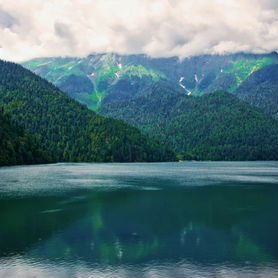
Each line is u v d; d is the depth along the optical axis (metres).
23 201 86.19
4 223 64.81
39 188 109.00
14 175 152.50
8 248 51.41
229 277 42.56
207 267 45.22
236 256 48.91
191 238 56.56
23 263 46.16
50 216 70.19
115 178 144.62
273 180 140.50
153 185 119.81
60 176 150.88
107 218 68.94
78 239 55.56
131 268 44.69
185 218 69.50
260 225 64.69
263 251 50.91
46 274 43.00
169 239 55.88
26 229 60.97
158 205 82.38
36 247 51.78
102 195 96.00
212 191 105.38
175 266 45.41
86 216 70.44
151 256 48.56
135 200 88.62
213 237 57.06
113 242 54.28
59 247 51.81
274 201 88.62
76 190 105.12
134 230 60.62
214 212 75.06
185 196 95.56
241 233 59.47
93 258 47.78
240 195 98.00
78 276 42.53
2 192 100.00
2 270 44.06
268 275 43.12
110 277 42.31
